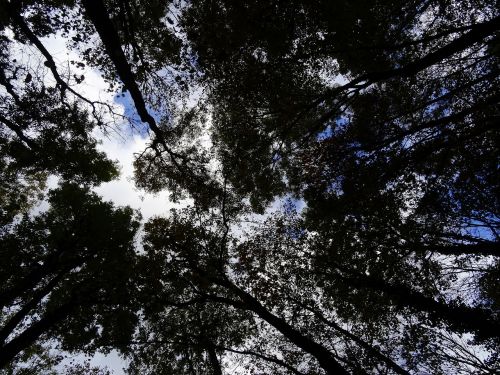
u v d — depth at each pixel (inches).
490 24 269.9
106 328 592.1
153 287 583.2
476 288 481.4
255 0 370.3
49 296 617.9
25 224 596.7
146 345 587.2
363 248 516.7
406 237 486.6
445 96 347.6
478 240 446.9
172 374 583.5
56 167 519.8
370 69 403.2
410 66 309.1
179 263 599.8
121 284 583.8
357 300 530.3
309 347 441.1
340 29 371.6
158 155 502.0
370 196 452.4
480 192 447.2
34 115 443.2
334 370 408.5
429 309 422.9
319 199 468.1
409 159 388.8
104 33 343.9
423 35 418.3
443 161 405.1
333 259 533.6
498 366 409.7
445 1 383.9
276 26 382.9
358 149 393.7
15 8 360.8
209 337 560.4
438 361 454.9
